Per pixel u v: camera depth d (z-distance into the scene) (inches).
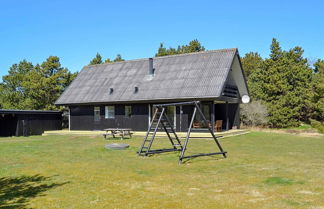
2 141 805.9
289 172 376.8
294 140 765.3
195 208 247.3
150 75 992.9
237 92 1027.3
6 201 275.3
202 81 869.8
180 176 363.3
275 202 258.5
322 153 544.7
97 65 1191.6
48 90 1390.3
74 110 1063.0
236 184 320.5
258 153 545.3
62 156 527.8
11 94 1449.3
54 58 1439.5
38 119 1060.5
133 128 952.3
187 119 875.4
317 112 1343.5
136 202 265.1
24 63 1857.8
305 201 259.9
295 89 1343.5
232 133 865.5
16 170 411.5
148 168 414.6
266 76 1371.8
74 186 323.3
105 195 288.0
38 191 306.5
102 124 1007.0
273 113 1288.1
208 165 432.1
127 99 932.0
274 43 1390.3
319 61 1571.1
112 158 501.0
